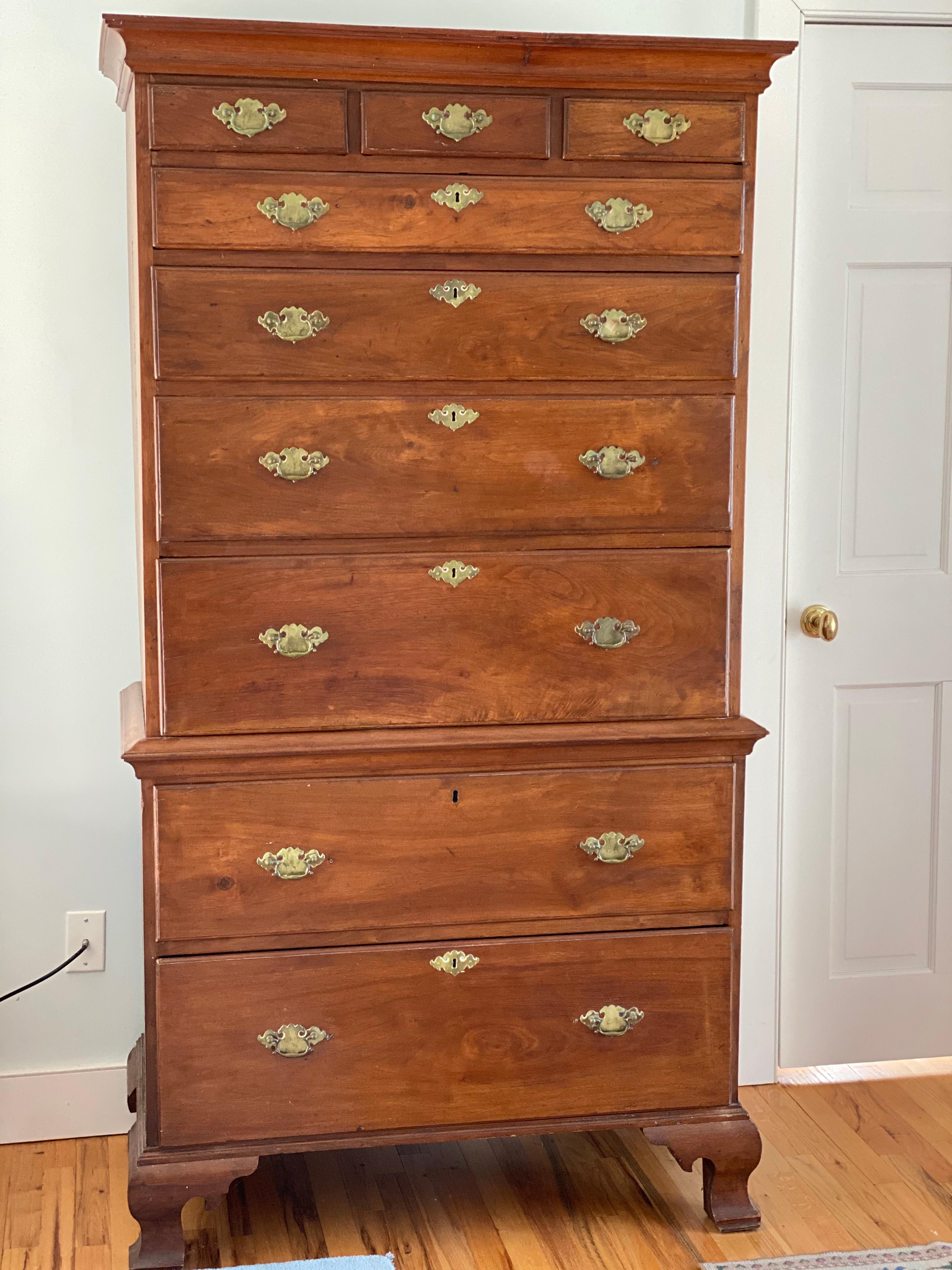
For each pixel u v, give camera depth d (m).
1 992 2.38
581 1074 2.06
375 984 1.98
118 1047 2.43
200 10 2.27
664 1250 2.04
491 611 1.97
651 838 2.05
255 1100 1.97
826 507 2.58
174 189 1.81
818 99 2.48
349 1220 2.13
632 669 2.02
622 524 1.99
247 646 1.91
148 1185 1.94
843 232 2.52
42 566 2.32
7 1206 2.17
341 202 1.85
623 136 1.92
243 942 1.95
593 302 1.94
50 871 2.38
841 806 2.65
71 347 2.29
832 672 2.62
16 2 2.20
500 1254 2.03
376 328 1.89
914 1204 2.18
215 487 1.88
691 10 2.43
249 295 1.85
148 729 1.91
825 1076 2.66
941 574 2.64
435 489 1.93
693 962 2.08
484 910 2.01
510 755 1.99
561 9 2.38
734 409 2.01
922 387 2.59
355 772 1.95
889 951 2.69
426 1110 2.02
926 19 2.48
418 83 1.85
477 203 1.89
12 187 2.23
